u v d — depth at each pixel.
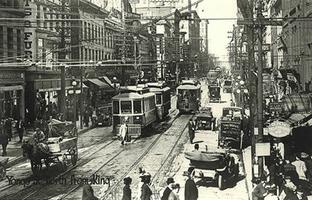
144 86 42.25
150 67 98.31
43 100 45.44
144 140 37.31
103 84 62.78
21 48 43.22
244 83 56.06
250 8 25.80
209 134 40.66
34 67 45.06
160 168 25.69
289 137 27.69
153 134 41.16
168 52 117.69
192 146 33.69
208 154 21.16
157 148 33.16
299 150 27.62
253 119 25.81
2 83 39.00
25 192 20.38
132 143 35.62
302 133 27.77
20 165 26.98
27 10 42.19
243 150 32.72
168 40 122.31
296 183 18.31
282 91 60.34
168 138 38.41
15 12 40.84
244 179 23.55
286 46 54.91
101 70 69.94
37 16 45.34
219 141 32.22
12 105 41.38
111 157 29.38
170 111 66.19
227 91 107.00
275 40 68.94
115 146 34.16
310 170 20.47
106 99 63.56
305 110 32.06
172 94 102.88
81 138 38.56
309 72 39.09
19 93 43.38
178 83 109.69
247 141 35.25
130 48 76.25
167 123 50.16
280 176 19.16
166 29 125.75
